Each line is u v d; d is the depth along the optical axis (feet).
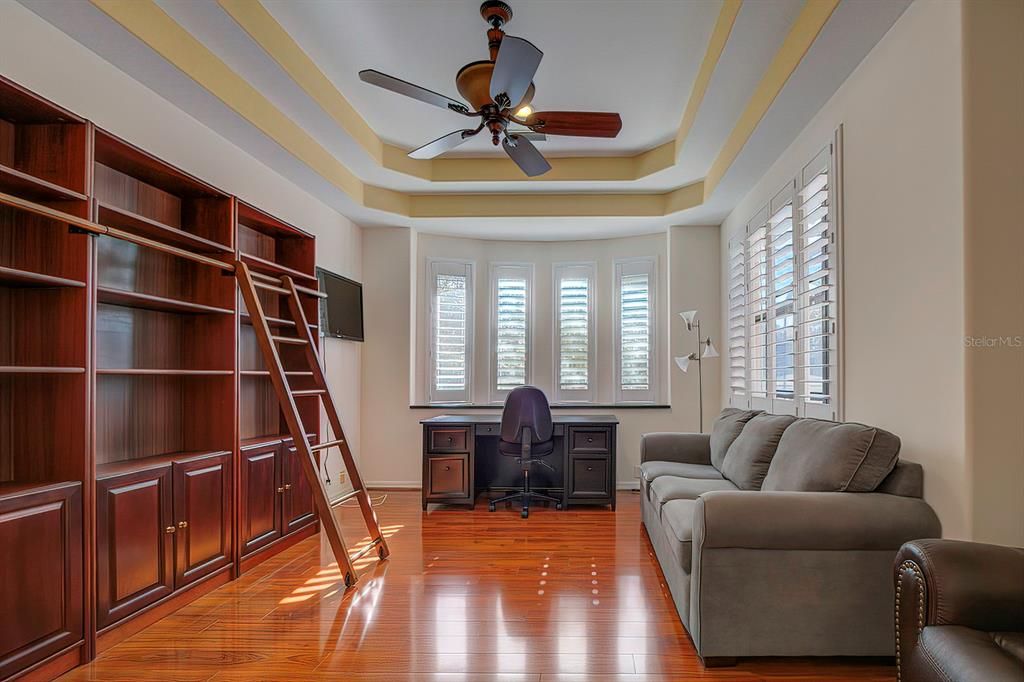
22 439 7.42
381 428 18.71
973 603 4.93
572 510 16.25
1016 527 6.40
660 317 19.26
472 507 16.25
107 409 8.96
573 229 18.98
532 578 10.63
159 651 7.77
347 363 17.74
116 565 7.93
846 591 7.09
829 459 7.73
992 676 4.09
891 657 7.22
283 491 12.29
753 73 10.16
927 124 7.16
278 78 10.44
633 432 18.84
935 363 7.06
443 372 19.65
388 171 15.47
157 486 8.71
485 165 16.40
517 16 9.64
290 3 9.33
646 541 13.07
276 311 13.53
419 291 19.58
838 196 9.58
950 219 6.76
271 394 13.15
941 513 6.96
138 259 9.64
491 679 7.07
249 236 12.71
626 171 16.25
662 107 13.01
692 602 7.64
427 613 9.06
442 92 12.42
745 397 15.24
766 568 7.18
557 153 16.05
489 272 20.36
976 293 6.47
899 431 7.87
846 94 9.29
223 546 10.26
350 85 12.21
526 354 20.38
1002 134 6.45
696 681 6.99
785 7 8.33
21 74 7.32
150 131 9.54
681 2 9.25
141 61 8.61
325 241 16.22
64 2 7.21
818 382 10.14
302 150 12.82
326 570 11.06
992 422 6.44
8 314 7.44
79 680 6.97
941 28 6.88
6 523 6.40
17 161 7.56
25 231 7.48
